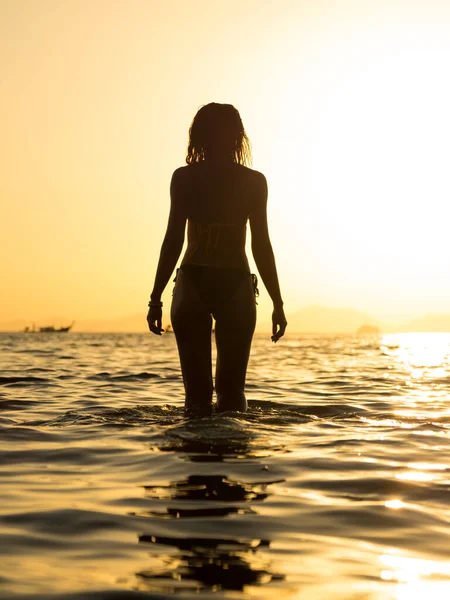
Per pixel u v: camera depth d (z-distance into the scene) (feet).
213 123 17.43
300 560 6.89
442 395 26.25
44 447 13.23
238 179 17.15
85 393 25.57
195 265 16.84
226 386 17.29
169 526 7.97
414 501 9.30
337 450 12.87
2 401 22.25
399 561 6.93
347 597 6.00
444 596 6.08
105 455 12.37
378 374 39.81
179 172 17.16
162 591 6.03
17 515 8.42
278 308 17.97
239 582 6.27
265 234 17.54
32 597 5.86
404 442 13.91
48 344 128.88
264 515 8.48
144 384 29.91
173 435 14.29
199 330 17.01
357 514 8.59
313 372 41.81
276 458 12.03
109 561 6.79
